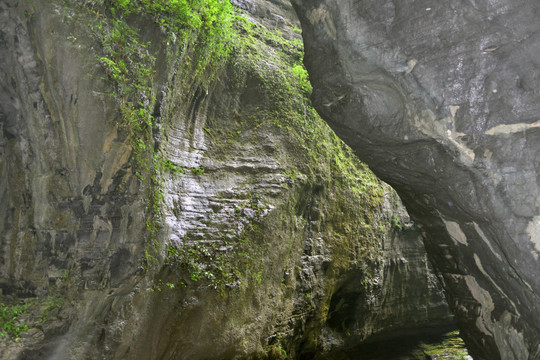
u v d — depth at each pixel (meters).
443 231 6.54
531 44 4.23
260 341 8.62
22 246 6.30
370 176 12.44
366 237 11.65
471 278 6.49
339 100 5.85
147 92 6.64
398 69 4.98
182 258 7.34
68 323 6.00
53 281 6.17
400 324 13.09
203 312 7.55
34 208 6.31
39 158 6.20
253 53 10.45
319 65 5.84
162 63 7.08
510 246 4.82
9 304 6.12
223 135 9.27
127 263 6.10
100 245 6.10
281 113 10.27
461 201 5.32
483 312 6.52
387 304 12.66
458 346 13.15
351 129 6.04
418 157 5.62
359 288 11.56
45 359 5.73
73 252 6.12
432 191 6.02
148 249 6.34
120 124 6.12
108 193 6.12
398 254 12.95
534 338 5.51
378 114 5.52
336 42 5.46
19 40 5.89
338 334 11.52
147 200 6.33
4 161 6.27
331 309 11.41
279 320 9.20
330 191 10.88
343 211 11.16
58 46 5.82
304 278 9.93
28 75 5.98
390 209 12.68
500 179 4.74
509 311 5.94
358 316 11.87
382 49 5.02
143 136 6.39
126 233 6.15
